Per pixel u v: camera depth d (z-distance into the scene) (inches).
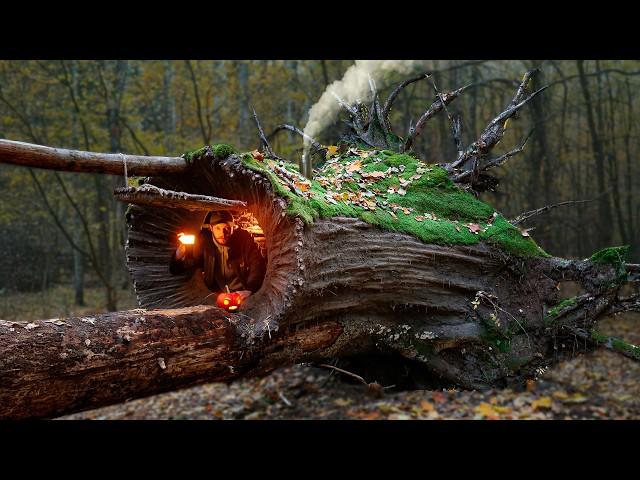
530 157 701.3
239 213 139.1
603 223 697.6
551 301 152.9
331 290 119.2
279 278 114.6
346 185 146.2
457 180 177.3
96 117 544.7
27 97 569.9
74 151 105.5
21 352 84.7
